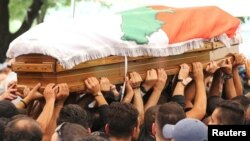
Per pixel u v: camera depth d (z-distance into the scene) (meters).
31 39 7.03
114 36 7.36
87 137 4.93
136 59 7.65
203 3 10.23
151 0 10.38
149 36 7.73
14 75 8.52
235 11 10.87
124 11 8.38
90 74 7.18
